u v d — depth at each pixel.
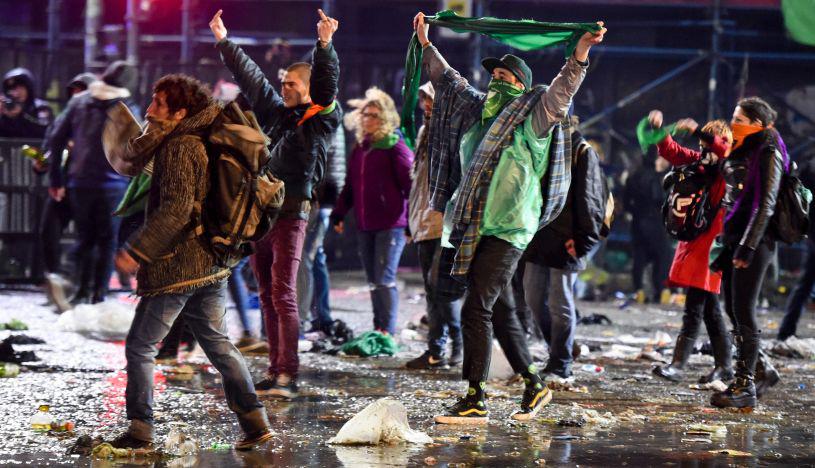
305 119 12.11
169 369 14.03
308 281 17.02
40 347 15.79
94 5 32.38
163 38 34.69
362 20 36.28
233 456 9.19
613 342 18.91
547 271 14.23
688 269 14.02
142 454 9.12
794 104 32.31
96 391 12.27
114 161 10.05
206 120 8.91
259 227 9.16
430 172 11.46
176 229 8.69
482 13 29.48
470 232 10.70
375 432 9.80
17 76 25.78
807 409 12.48
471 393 10.95
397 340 18.09
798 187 12.33
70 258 21.05
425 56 11.66
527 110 10.71
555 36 11.09
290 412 11.34
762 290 28.19
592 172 12.95
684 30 33.59
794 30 11.65
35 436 9.83
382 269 16.89
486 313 10.85
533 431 10.59
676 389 13.73
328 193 16.98
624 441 10.23
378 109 16.39
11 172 25.69
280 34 36.59
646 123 13.66
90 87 20.47
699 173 13.82
